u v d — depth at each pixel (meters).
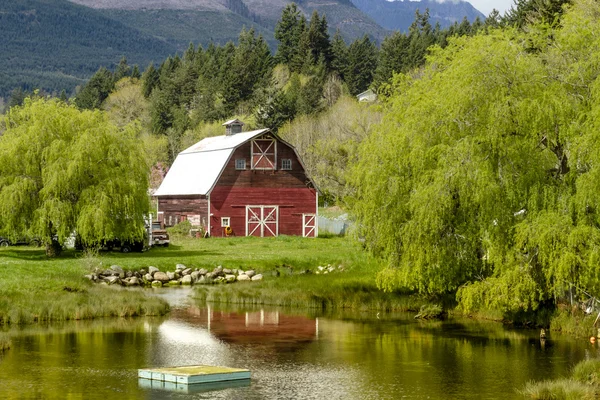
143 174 59.91
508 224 33.84
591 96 31.64
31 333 36.84
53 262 55.25
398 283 39.84
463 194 33.78
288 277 53.53
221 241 78.69
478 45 35.25
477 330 38.12
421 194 35.00
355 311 44.41
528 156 32.91
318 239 82.00
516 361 31.17
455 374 29.14
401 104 40.22
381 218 38.06
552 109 31.91
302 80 164.88
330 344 34.78
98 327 38.56
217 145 92.06
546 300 39.56
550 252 31.39
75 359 31.31
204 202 85.25
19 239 73.12
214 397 25.84
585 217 31.36
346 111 120.94
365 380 28.33
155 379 28.30
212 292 48.31
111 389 26.77
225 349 33.62
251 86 168.12
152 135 159.38
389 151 38.00
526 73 33.03
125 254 64.12
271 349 33.69
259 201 86.44
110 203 57.38
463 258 36.75
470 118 33.97
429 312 42.28
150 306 42.53
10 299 41.31
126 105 193.12
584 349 33.28
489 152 33.59
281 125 137.75
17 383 27.50
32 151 57.31
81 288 45.66
